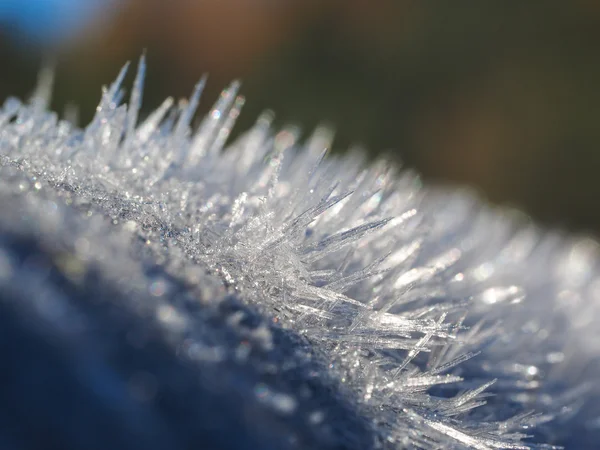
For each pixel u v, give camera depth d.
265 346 0.08
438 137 0.56
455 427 0.09
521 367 0.10
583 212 0.51
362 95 0.57
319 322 0.09
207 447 0.07
